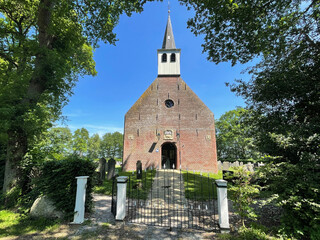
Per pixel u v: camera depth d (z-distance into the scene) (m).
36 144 7.57
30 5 7.64
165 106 15.76
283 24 5.31
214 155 14.30
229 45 5.60
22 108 5.93
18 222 4.40
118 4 7.30
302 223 3.35
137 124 15.44
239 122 7.71
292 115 5.34
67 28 8.34
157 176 10.88
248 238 3.37
